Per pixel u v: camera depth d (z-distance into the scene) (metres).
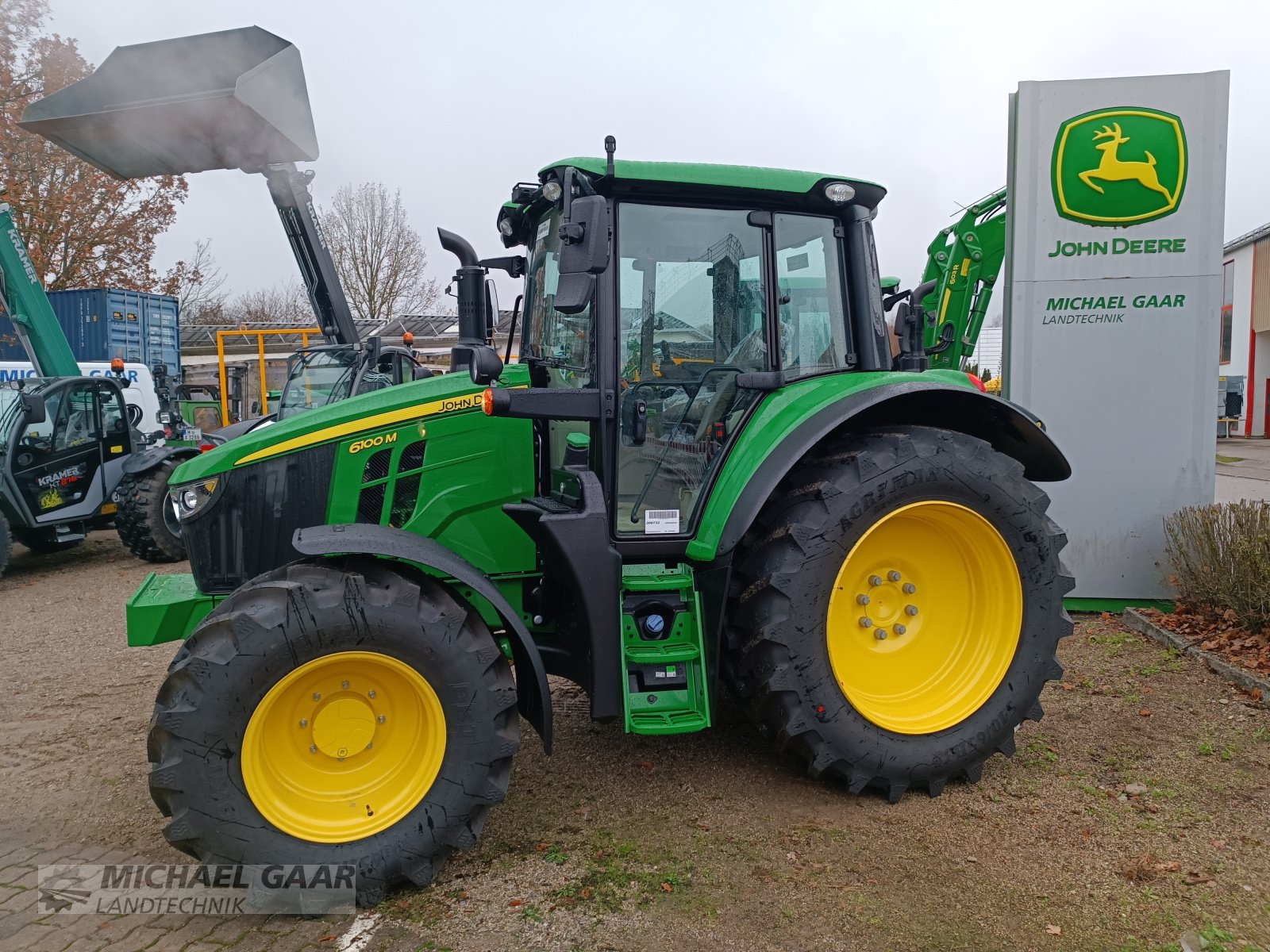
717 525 3.27
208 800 2.60
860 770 3.26
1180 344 5.54
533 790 3.51
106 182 17.20
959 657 3.56
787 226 3.59
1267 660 4.37
